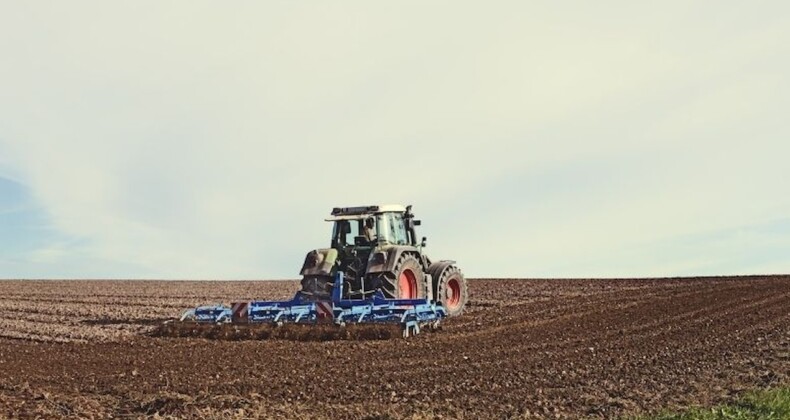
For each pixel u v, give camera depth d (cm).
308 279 1923
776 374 1203
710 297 2572
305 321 1752
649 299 2588
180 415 895
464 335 1725
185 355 1426
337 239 1984
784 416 928
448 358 1386
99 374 1216
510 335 1728
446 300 2089
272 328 1694
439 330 1816
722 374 1211
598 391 1078
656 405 991
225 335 1705
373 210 1948
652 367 1284
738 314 2081
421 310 1756
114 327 1962
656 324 1911
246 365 1305
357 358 1385
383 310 1730
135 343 1620
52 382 1139
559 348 1519
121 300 2906
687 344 1561
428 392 1065
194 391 1063
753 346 1516
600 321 2000
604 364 1318
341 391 1067
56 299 2950
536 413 941
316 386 1104
